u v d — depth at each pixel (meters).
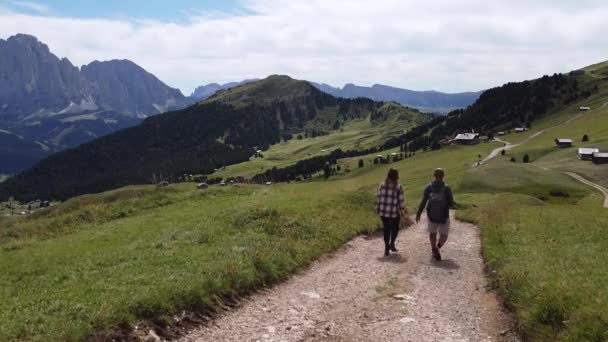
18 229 31.45
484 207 52.06
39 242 25.97
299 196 36.00
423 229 31.47
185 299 13.58
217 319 13.42
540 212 37.50
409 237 27.83
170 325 12.46
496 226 29.20
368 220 29.47
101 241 23.97
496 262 19.28
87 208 36.12
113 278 15.20
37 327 11.18
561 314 11.91
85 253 20.23
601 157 161.50
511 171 143.88
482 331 12.73
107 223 32.12
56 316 11.77
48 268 17.80
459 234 30.05
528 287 14.30
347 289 16.66
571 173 150.12
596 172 148.25
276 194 39.97
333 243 23.38
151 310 12.58
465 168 191.50
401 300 15.37
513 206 49.41
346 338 12.20
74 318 11.73
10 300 13.45
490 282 17.31
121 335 11.52
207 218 26.94
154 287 13.98
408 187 155.62
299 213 27.62
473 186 137.88
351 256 21.94
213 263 16.86
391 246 22.91
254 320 13.42
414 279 18.00
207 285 14.68
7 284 15.80
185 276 15.19
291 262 18.95
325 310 14.41
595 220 31.16
